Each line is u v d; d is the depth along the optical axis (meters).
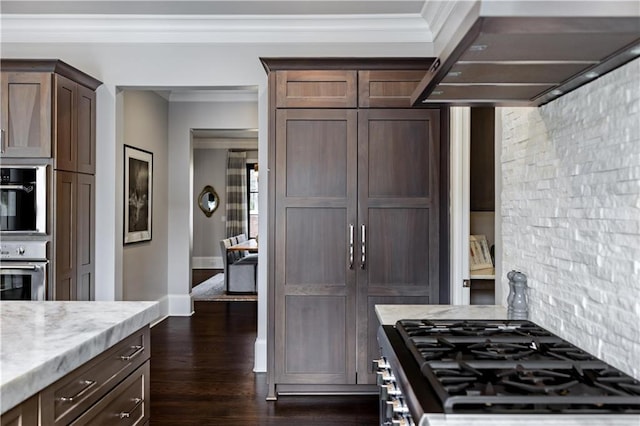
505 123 2.19
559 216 1.69
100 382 1.63
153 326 5.37
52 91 3.26
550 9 1.06
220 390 3.47
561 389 1.10
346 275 3.28
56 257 3.29
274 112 3.25
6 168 3.21
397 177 3.26
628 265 1.30
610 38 1.13
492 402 1.03
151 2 3.44
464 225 3.04
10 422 1.17
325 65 3.24
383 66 3.24
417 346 1.47
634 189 1.27
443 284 3.21
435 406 1.03
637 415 0.98
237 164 10.79
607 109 1.40
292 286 3.27
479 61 1.32
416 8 3.53
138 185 4.91
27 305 2.04
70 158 3.47
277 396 3.34
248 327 5.34
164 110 5.71
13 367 1.25
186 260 5.92
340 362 3.28
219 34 3.82
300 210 3.26
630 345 1.29
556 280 1.71
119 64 3.85
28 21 3.74
